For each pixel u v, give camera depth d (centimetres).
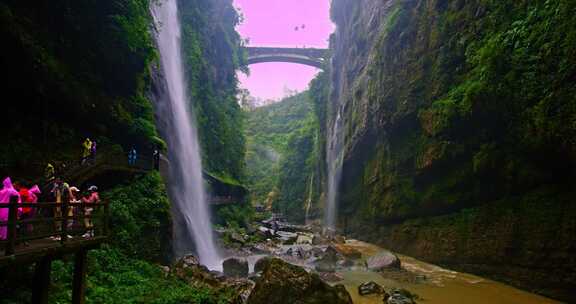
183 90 3039
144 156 1648
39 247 644
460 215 1958
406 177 2508
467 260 1811
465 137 1891
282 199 6838
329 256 2138
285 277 1055
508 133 1614
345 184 3916
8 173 1073
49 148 1274
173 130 2558
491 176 1759
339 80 4891
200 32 3738
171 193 2022
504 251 1598
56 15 1363
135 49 1683
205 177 3139
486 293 1438
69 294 866
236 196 3756
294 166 6831
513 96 1512
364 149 3384
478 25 1877
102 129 1578
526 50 1474
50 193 920
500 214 1672
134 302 952
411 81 2452
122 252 1278
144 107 1916
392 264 1912
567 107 1286
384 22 3231
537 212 1481
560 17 1346
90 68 1546
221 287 1278
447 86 2097
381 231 2905
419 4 2566
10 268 821
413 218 2438
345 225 3766
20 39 1112
